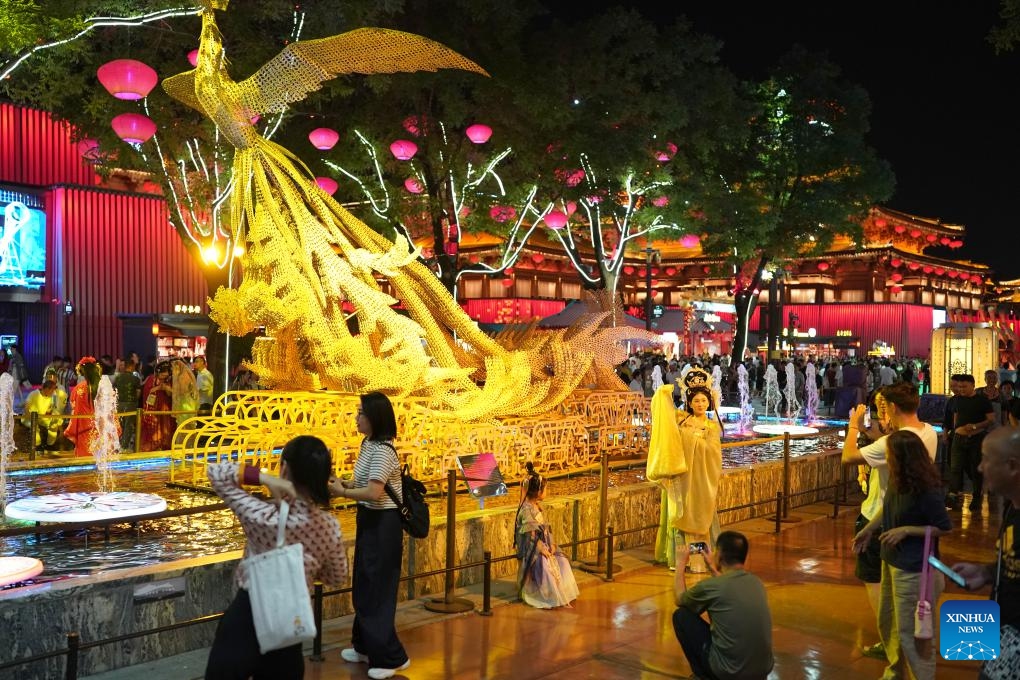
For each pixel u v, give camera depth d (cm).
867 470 794
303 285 963
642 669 623
